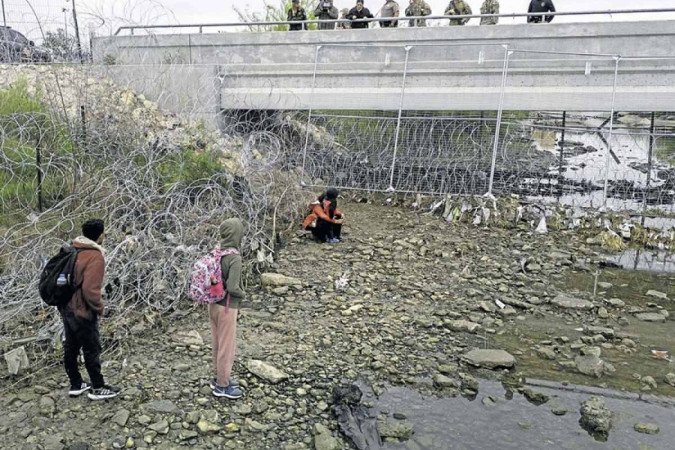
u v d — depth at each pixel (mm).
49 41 10742
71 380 4746
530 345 6375
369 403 5066
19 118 8562
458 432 4695
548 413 5039
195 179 8688
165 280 6672
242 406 4855
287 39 13312
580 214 10984
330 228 9508
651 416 5035
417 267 8625
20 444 4176
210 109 13195
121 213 7363
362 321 6742
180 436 4398
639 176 13062
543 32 11625
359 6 14297
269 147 11617
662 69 11062
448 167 12188
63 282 4441
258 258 8164
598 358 5965
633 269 9070
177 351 5742
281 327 6457
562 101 11570
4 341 5469
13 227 6453
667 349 6371
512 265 8914
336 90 12930
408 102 12500
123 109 9828
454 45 12125
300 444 4418
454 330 6672
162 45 14008
